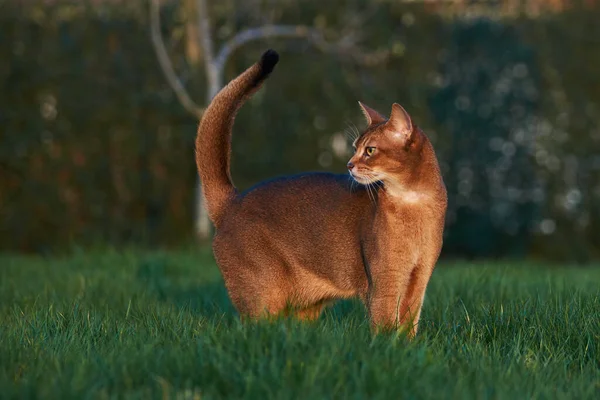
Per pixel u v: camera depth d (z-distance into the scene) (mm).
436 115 16812
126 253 12562
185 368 4598
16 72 14711
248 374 4422
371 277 5887
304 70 15555
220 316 6648
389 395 4273
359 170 5855
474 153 16750
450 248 17141
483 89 16719
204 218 15070
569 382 4809
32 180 14891
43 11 14867
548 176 16578
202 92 14953
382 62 16062
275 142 15672
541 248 16875
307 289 6328
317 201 6207
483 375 4699
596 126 16562
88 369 4641
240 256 6254
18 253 15039
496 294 7816
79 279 9781
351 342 4984
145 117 15289
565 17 16594
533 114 16656
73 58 14859
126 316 6648
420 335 5688
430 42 16312
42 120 14812
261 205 6285
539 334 5863
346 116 15719
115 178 15242
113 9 15117
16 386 4336
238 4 15742
